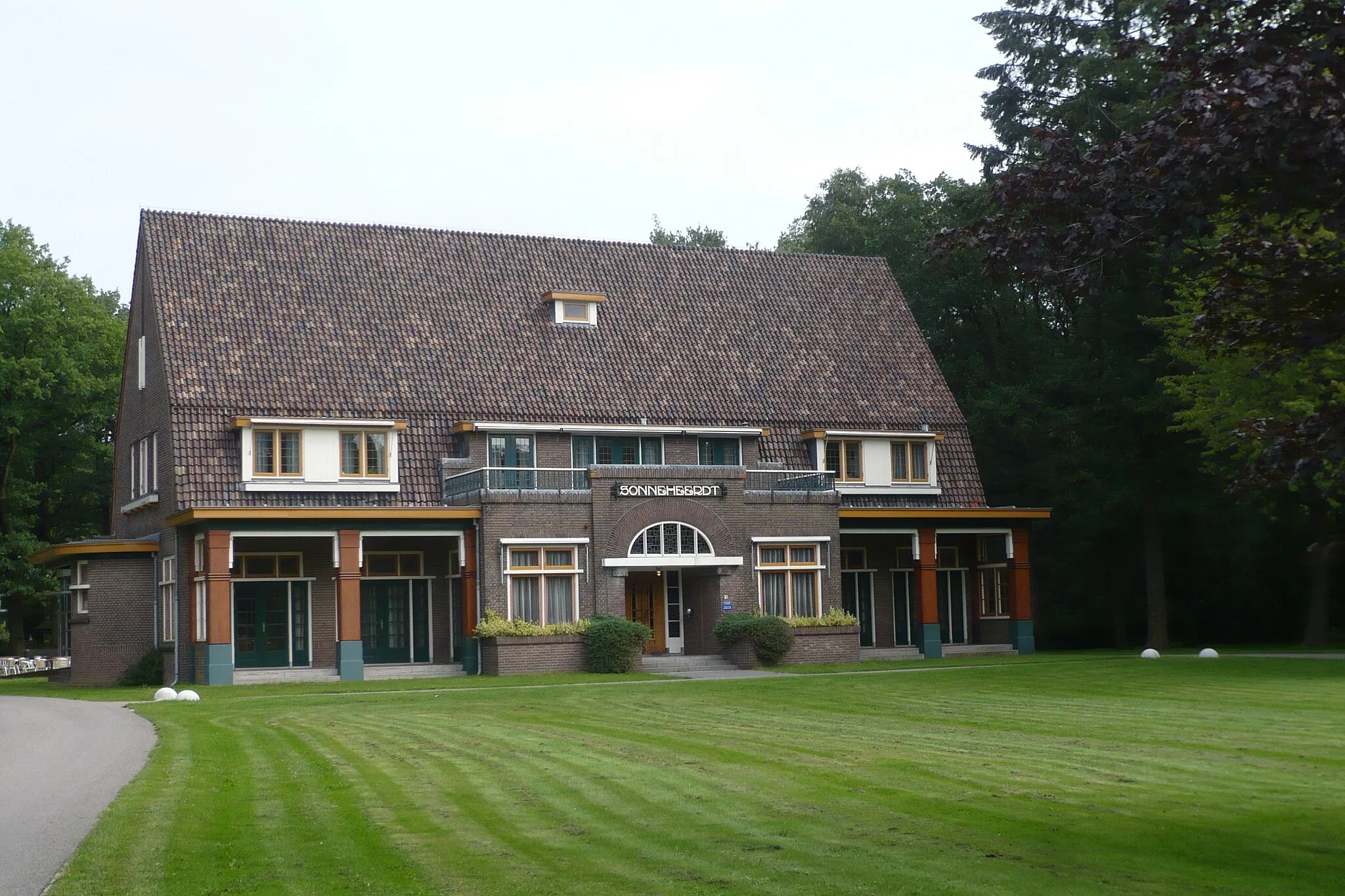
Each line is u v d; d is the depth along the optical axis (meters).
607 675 37.50
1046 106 50.41
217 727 23.75
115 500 47.91
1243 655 41.31
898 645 47.78
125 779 16.92
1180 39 11.91
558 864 11.82
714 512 41.41
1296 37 11.41
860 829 13.43
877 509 44.41
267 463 39.62
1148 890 11.04
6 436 57.72
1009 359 57.38
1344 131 10.39
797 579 42.56
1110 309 48.19
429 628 42.00
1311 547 13.37
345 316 43.19
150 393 42.75
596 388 44.06
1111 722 22.97
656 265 49.09
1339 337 11.62
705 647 42.06
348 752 19.55
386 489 40.50
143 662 40.66
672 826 13.58
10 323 56.34
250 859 11.95
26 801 15.28
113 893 10.75
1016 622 46.94
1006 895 10.86
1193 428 41.81
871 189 70.81
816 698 28.41
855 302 50.78
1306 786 16.03
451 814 14.19
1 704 33.25
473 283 45.81
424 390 42.12
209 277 42.62
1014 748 19.61
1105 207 12.16
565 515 39.81
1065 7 49.94
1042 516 46.94
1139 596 56.78
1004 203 12.88
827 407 46.78
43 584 57.88
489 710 26.80
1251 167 10.98
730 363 46.72
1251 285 12.19
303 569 40.62
